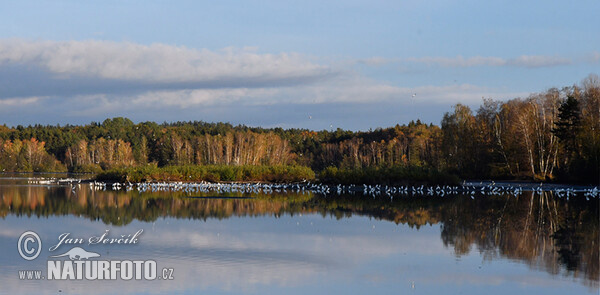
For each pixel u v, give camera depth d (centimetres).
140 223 3856
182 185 8175
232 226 3712
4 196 6156
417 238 3244
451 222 3975
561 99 9725
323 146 18212
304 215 4384
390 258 2677
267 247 2936
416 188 7750
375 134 19588
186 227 3650
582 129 8444
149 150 17875
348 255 2738
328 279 2277
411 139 16338
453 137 10381
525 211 4759
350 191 7512
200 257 2684
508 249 2903
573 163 8450
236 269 2445
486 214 4519
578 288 2150
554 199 6138
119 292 2130
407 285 2197
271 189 7688
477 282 2242
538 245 3009
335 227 3691
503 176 9869
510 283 2222
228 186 7900
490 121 10531
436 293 2086
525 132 9456
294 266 2502
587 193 6606
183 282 2247
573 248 2934
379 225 3803
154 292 2127
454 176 8081
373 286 2184
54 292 2147
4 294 2122
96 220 4022
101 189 7638
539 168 9769
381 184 8056
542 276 2325
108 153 17050
